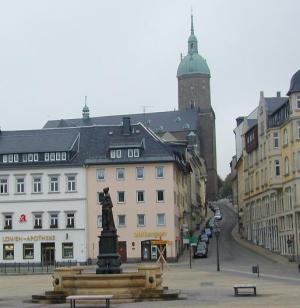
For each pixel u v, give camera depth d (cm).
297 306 2762
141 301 3266
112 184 9450
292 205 8331
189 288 4100
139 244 9294
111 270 3750
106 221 3828
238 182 13775
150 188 9369
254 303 2967
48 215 9494
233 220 14975
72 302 3084
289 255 8356
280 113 9025
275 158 9012
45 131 10212
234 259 8456
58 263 9156
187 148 13888
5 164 9675
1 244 9519
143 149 9525
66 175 9531
